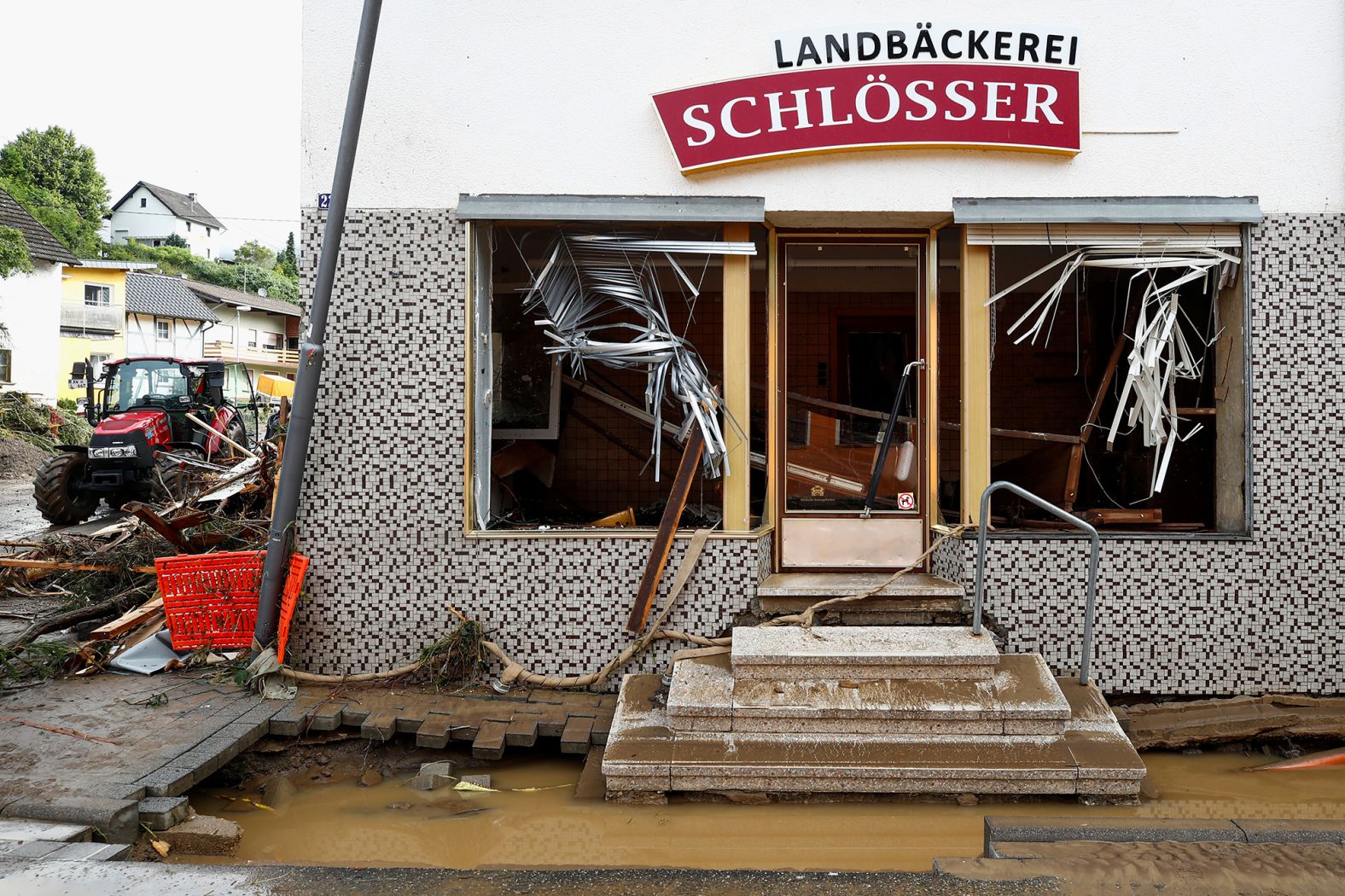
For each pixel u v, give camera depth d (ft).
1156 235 19.51
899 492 21.91
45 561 26.27
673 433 23.09
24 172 191.62
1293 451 19.35
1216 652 19.42
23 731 16.33
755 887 11.95
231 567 20.08
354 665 19.75
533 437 23.61
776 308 21.52
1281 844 12.74
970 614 19.86
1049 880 11.85
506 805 16.11
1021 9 19.33
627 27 19.69
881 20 19.17
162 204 241.35
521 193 19.74
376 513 19.69
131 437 38.42
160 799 14.12
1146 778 16.14
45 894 11.35
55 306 89.97
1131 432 23.79
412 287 19.67
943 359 25.84
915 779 15.65
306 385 18.78
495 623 19.74
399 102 19.66
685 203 19.67
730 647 19.06
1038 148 19.30
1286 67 19.45
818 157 19.71
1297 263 19.39
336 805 16.22
